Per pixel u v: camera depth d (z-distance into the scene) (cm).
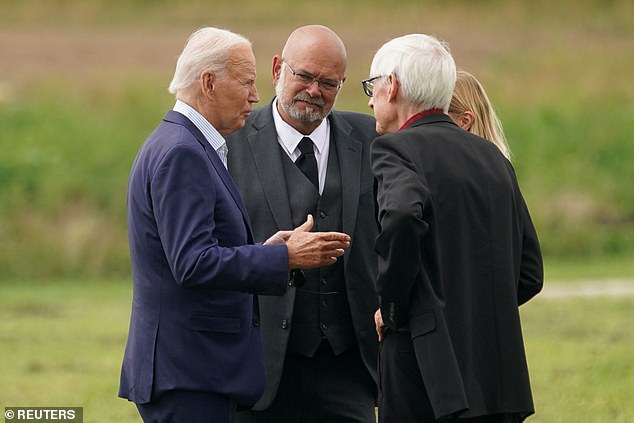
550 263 6519
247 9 13600
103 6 13712
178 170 1772
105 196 7212
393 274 1688
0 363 3712
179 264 1747
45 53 11438
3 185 7300
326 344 2116
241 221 1842
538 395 3123
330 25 12900
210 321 1803
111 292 5688
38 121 8719
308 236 1811
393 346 1761
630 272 5991
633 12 13625
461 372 1712
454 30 12750
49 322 4616
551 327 4275
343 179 2161
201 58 1844
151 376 1797
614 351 3753
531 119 8944
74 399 3209
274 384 2081
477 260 1758
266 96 9244
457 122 2077
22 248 6400
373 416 2155
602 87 10194
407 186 1692
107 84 9912
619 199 7375
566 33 12788
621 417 2895
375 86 1861
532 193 7412
